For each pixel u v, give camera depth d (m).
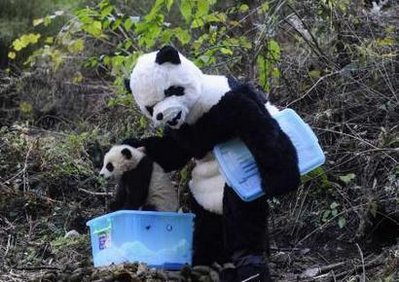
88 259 7.41
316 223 8.35
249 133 6.24
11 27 13.62
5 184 9.56
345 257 7.77
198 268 6.71
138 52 8.54
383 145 8.27
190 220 6.77
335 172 8.66
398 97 8.90
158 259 6.65
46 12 13.84
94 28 8.76
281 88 9.72
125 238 6.60
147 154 7.06
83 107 12.22
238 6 9.73
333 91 9.15
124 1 12.54
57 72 12.57
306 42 9.47
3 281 7.02
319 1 9.59
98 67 12.74
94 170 9.85
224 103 6.32
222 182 6.58
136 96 6.42
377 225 7.98
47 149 10.15
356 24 9.84
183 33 8.52
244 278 6.22
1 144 10.26
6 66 13.64
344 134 8.45
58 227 8.87
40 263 7.80
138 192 6.89
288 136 6.46
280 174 6.14
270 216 8.56
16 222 9.07
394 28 9.83
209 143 6.50
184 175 8.03
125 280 6.34
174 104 6.20
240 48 9.05
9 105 12.74
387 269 6.75
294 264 7.73
